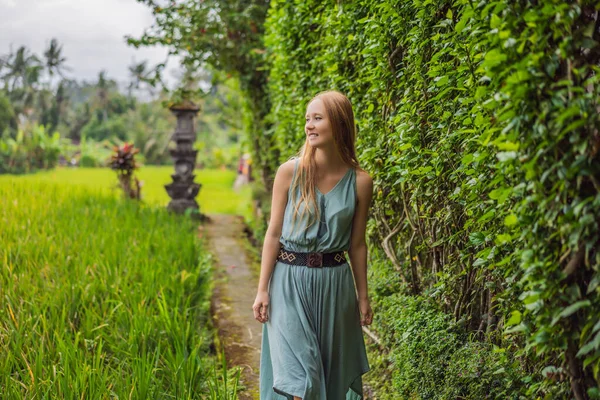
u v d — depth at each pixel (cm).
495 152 208
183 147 1010
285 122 580
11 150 3083
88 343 358
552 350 198
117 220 728
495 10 180
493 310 261
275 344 258
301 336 253
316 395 247
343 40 388
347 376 268
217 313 507
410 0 287
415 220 322
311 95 480
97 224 700
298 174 258
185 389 307
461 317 283
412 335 291
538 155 167
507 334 235
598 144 158
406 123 286
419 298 312
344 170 261
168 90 954
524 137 175
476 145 231
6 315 374
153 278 461
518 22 177
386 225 356
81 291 418
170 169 3328
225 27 857
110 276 464
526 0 176
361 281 275
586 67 163
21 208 743
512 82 169
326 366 262
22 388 293
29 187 1020
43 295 413
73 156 3938
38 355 306
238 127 1144
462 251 259
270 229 265
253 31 865
